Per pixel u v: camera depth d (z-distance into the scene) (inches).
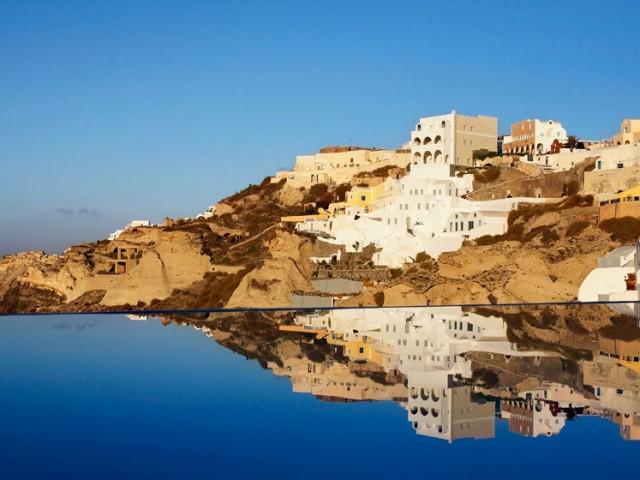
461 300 4151.1
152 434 893.2
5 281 6998.0
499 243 4709.6
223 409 1014.4
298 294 4997.5
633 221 4286.4
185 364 1349.7
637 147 5132.9
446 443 857.5
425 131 6884.8
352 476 748.0
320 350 1508.4
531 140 7219.5
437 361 1366.9
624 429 907.4
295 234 5689.0
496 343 1594.5
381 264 5241.1
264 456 810.2
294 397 1086.4
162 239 6245.1
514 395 1088.2
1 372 1274.6
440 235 5265.8
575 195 5123.0
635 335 1715.1
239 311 2372.0
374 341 1652.3
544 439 865.5
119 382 1189.7
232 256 6028.5
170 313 2247.8
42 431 903.1
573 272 4045.3
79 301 6136.8
